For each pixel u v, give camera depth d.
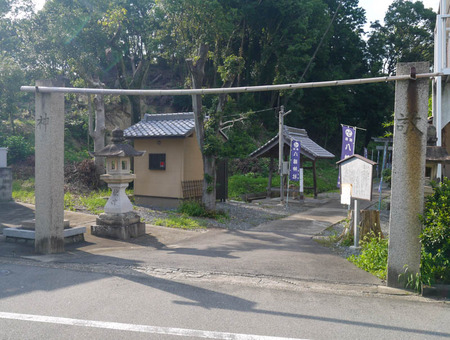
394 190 5.73
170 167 15.39
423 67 5.57
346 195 8.68
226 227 12.06
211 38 18.11
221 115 14.12
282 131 18.39
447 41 11.38
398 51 49.09
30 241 7.86
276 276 6.30
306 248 8.77
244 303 4.97
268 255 7.86
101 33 17.94
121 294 5.18
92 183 17.83
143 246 8.61
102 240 8.94
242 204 17.83
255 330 4.13
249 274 6.36
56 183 7.32
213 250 8.28
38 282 5.60
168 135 14.97
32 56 18.84
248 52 35.22
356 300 5.22
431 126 7.83
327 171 35.41
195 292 5.36
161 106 35.56
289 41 32.91
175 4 18.17
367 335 4.10
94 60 18.39
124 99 28.58
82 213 11.64
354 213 8.61
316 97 40.44
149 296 5.13
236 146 14.07
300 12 31.97
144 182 15.91
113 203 9.47
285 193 21.42
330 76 40.53
